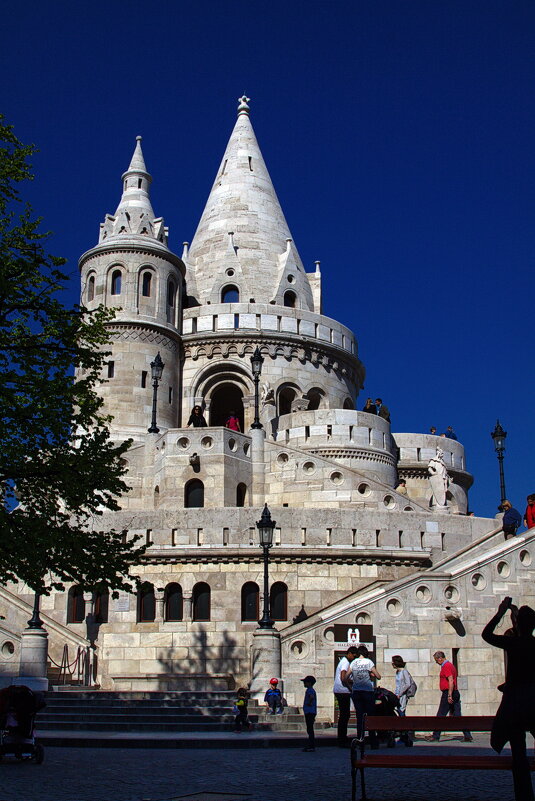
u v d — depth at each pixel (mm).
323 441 46375
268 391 51969
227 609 34375
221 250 58281
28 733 16578
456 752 18250
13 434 21219
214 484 40219
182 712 26891
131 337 50562
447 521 37750
